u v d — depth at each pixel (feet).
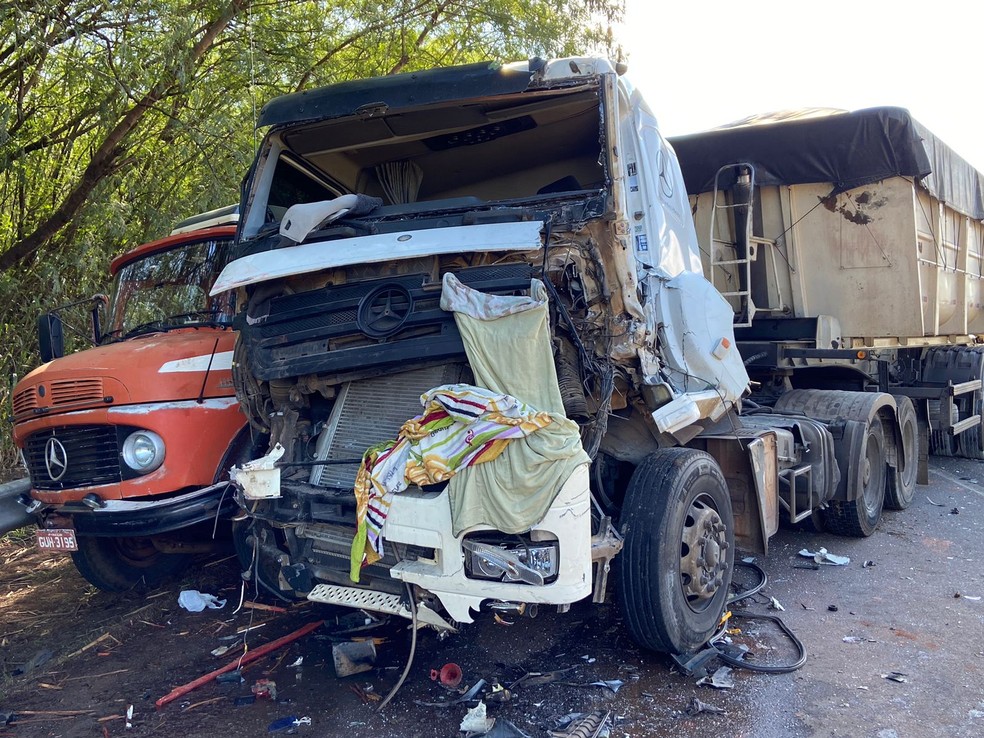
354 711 12.44
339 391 13.84
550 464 10.91
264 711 12.67
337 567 13.05
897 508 24.30
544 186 17.75
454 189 18.49
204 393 16.58
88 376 15.97
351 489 12.54
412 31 33.01
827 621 15.46
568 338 12.79
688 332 14.92
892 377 28.02
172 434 15.96
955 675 13.04
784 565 19.13
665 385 13.91
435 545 11.16
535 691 12.73
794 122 22.35
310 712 12.55
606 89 13.34
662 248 15.03
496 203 13.62
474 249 12.10
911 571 18.51
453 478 11.12
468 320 11.91
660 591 12.75
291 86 29.30
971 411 31.60
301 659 14.56
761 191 23.68
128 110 26.11
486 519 10.95
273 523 13.25
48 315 19.47
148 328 19.26
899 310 22.52
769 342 22.98
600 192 13.08
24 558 22.70
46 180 28.43
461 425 11.39
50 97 26.71
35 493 16.94
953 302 28.78
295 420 14.08
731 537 14.85
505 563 10.92
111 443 15.94
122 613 17.80
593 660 13.83
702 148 23.41
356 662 13.57
